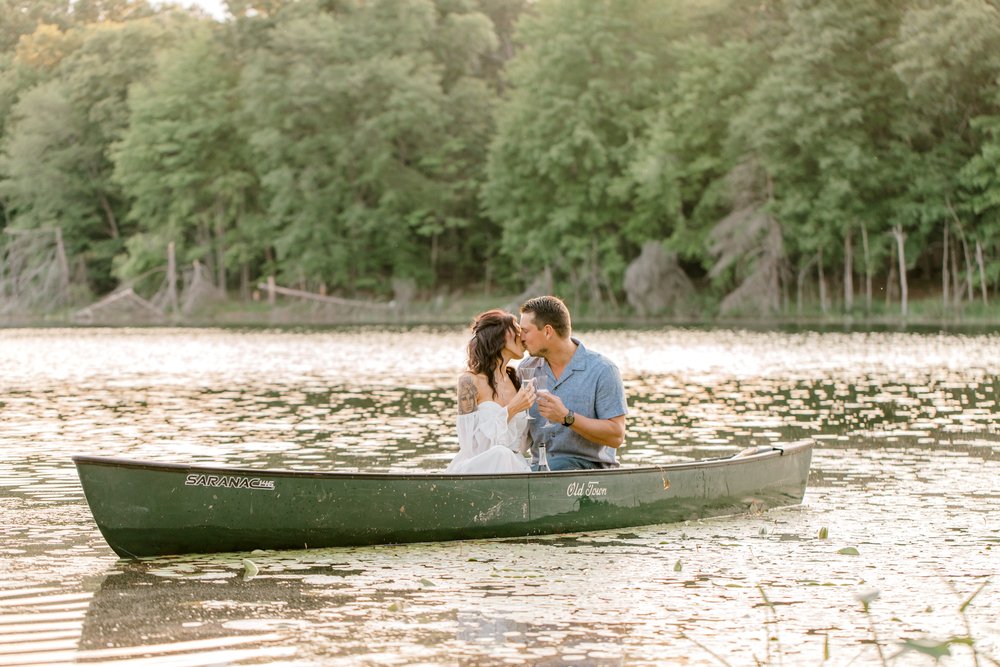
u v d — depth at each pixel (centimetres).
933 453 1227
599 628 601
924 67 4709
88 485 730
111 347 3581
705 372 2394
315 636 588
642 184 5647
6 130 7862
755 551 773
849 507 934
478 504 802
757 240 5288
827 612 630
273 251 7288
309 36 6462
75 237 7375
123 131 6988
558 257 6075
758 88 5197
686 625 607
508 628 601
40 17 9381
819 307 5588
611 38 5759
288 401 1844
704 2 5725
